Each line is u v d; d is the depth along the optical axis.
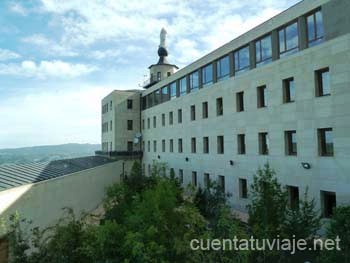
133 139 50.94
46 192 15.55
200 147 29.88
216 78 27.44
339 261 9.05
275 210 10.44
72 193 20.09
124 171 43.56
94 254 7.28
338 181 15.58
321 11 16.95
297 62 18.19
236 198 23.89
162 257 7.04
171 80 37.53
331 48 16.03
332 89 15.95
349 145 15.05
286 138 19.16
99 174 28.64
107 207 12.57
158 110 42.19
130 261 6.96
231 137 24.73
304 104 17.66
